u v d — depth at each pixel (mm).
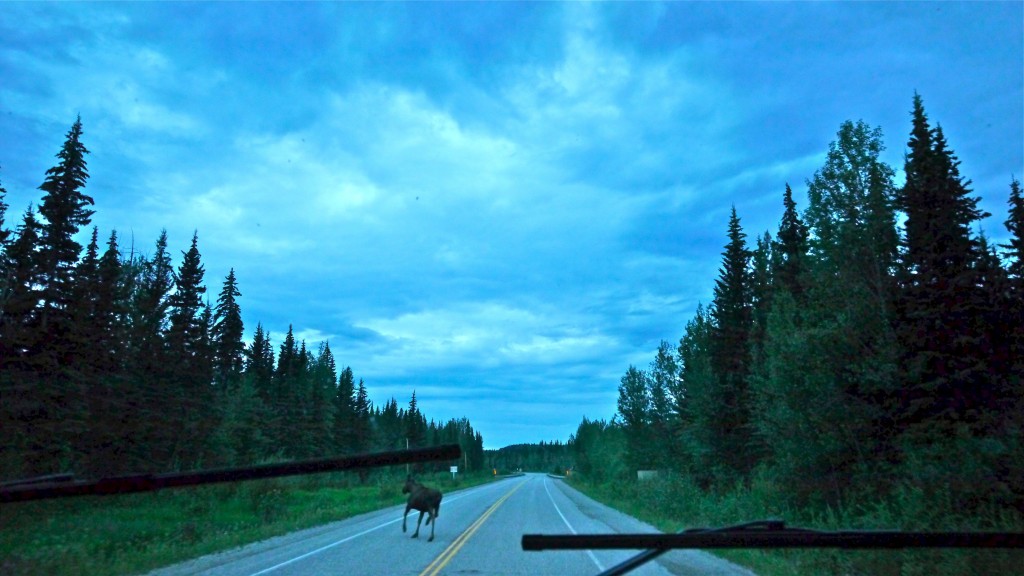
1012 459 12906
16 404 25766
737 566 13766
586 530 21922
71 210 30516
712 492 27750
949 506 12344
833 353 17875
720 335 35062
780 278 30266
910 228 20516
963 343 17641
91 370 30922
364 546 17406
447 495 54656
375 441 94688
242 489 30203
